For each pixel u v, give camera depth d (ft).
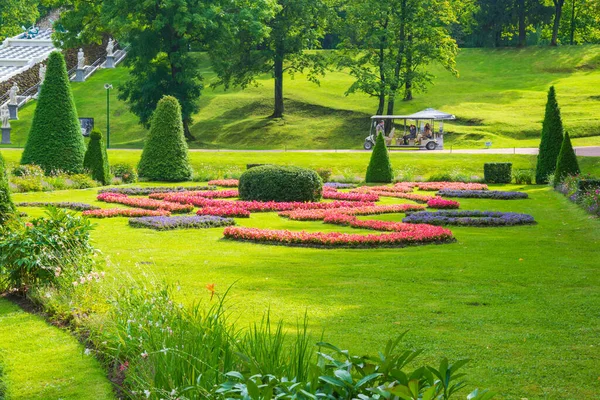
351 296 35.06
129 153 136.15
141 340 20.97
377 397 12.60
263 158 133.49
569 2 267.18
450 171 123.24
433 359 24.62
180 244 52.60
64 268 32.89
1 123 180.96
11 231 35.88
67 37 181.06
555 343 26.81
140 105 171.73
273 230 56.24
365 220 64.85
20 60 225.76
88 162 101.35
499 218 66.90
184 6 158.81
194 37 173.47
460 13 240.53
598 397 21.17
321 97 210.38
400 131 179.63
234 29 167.73
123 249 49.65
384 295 35.45
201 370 17.72
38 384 21.84
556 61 237.25
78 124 102.63
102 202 81.46
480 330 28.76
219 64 171.83
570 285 38.11
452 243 54.24
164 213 70.23
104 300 28.58
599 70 229.04
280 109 193.88
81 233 34.68
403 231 58.85
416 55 183.73
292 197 81.30
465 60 247.09
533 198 91.40
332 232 58.39
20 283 34.24
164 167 111.75
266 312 31.30
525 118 183.73
